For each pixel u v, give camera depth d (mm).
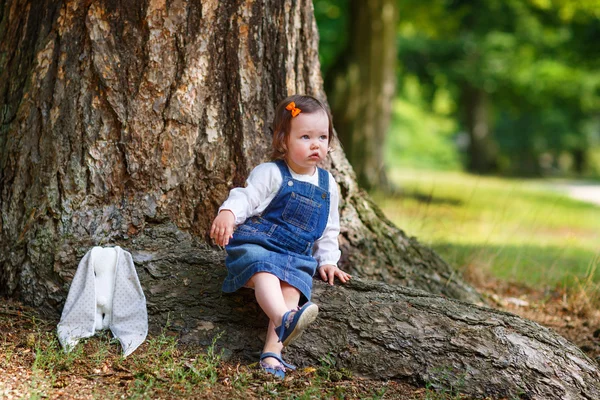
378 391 2979
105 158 3488
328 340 3191
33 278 3406
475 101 26891
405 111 27562
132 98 3510
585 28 19047
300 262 3162
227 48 3621
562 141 33250
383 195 8711
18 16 3875
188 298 3322
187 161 3559
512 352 3135
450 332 3188
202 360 3061
